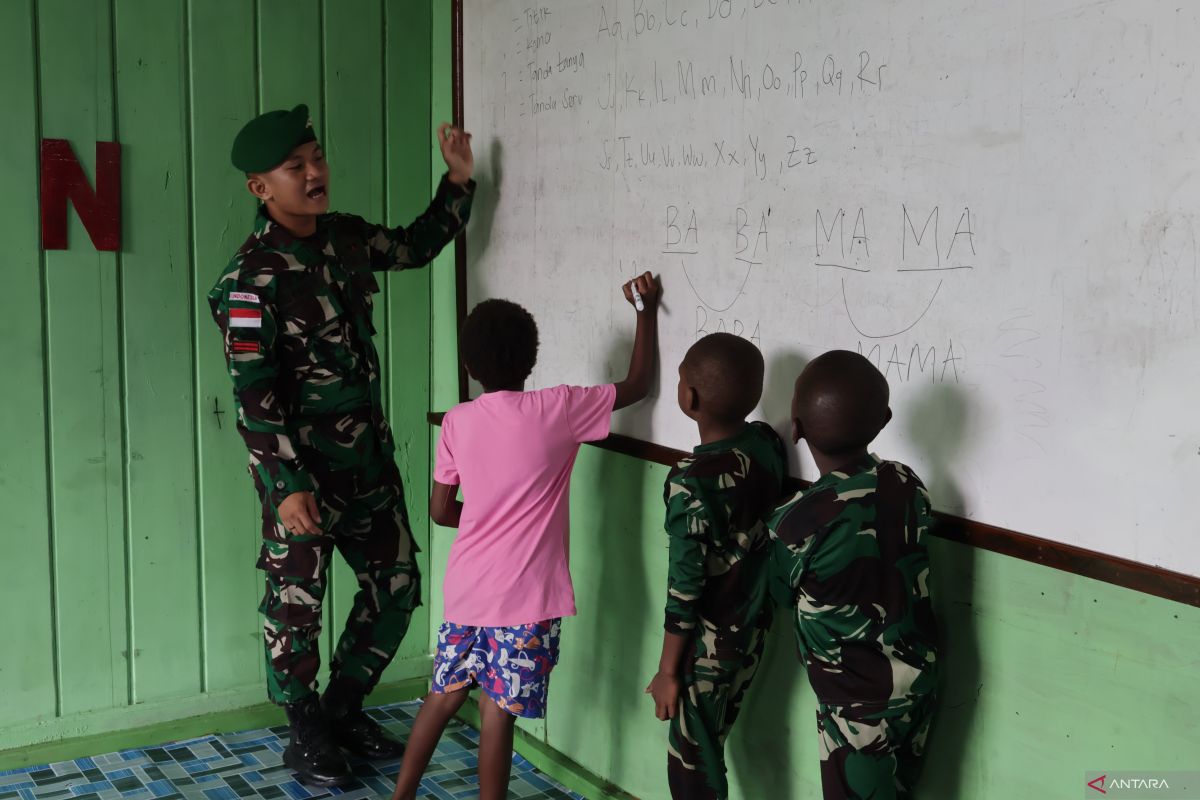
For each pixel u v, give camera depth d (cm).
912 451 171
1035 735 157
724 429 189
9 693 263
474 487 218
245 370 229
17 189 249
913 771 171
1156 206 136
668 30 212
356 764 271
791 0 184
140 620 277
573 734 264
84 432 264
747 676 198
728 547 186
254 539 289
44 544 263
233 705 289
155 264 267
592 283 241
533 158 257
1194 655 137
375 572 266
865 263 175
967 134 158
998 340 156
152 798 250
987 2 154
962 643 166
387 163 296
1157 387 138
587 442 231
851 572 159
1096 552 147
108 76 256
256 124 228
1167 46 134
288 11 276
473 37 276
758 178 194
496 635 218
